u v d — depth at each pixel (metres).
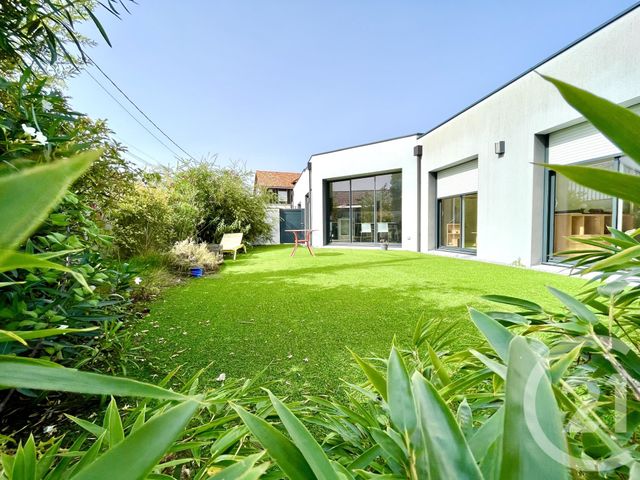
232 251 8.09
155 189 6.25
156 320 2.85
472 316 0.60
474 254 6.81
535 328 0.73
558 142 4.75
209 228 10.27
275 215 12.88
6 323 1.14
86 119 1.96
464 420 0.57
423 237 8.55
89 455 0.55
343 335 2.40
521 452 0.30
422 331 1.21
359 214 10.59
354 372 1.82
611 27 3.70
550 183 4.92
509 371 0.34
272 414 0.92
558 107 4.48
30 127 1.35
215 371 1.85
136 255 5.57
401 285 4.18
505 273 4.77
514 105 5.29
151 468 0.27
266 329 2.58
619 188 0.31
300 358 2.02
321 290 4.03
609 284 0.66
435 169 7.95
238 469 0.36
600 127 0.30
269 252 9.55
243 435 0.73
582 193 4.60
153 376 1.79
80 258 1.56
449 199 7.84
